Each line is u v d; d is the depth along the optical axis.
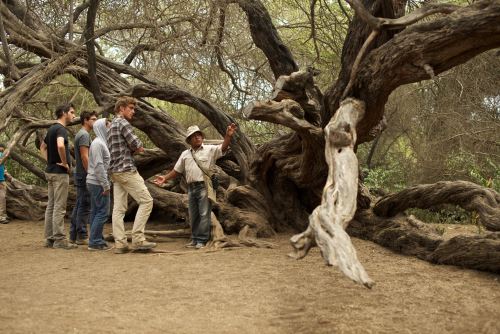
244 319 4.67
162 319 4.62
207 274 6.41
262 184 9.95
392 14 6.91
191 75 13.34
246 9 10.59
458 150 16.27
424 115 17.44
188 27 13.17
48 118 17.62
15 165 17.59
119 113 8.18
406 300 5.29
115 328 4.34
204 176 8.58
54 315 4.62
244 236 8.96
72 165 12.28
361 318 4.70
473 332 4.38
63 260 7.30
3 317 4.52
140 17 11.59
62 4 11.58
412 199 8.50
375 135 8.54
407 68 6.35
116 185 8.09
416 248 7.58
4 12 10.52
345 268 3.76
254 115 7.61
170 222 11.37
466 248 6.75
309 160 8.70
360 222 9.12
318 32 15.28
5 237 9.73
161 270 6.62
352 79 6.84
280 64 10.74
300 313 4.84
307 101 7.96
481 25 5.63
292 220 9.94
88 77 11.16
